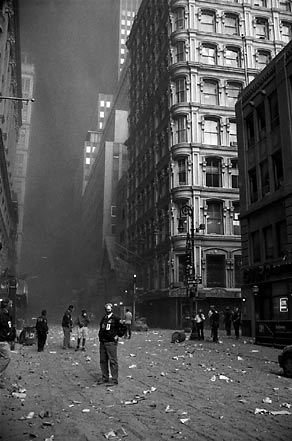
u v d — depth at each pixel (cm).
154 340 2464
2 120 4416
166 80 5038
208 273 4353
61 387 918
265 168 2706
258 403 771
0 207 4819
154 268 5081
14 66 5928
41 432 580
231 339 2477
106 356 972
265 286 2539
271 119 2652
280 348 1867
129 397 812
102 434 573
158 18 5653
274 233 2492
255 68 4950
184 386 938
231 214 4488
